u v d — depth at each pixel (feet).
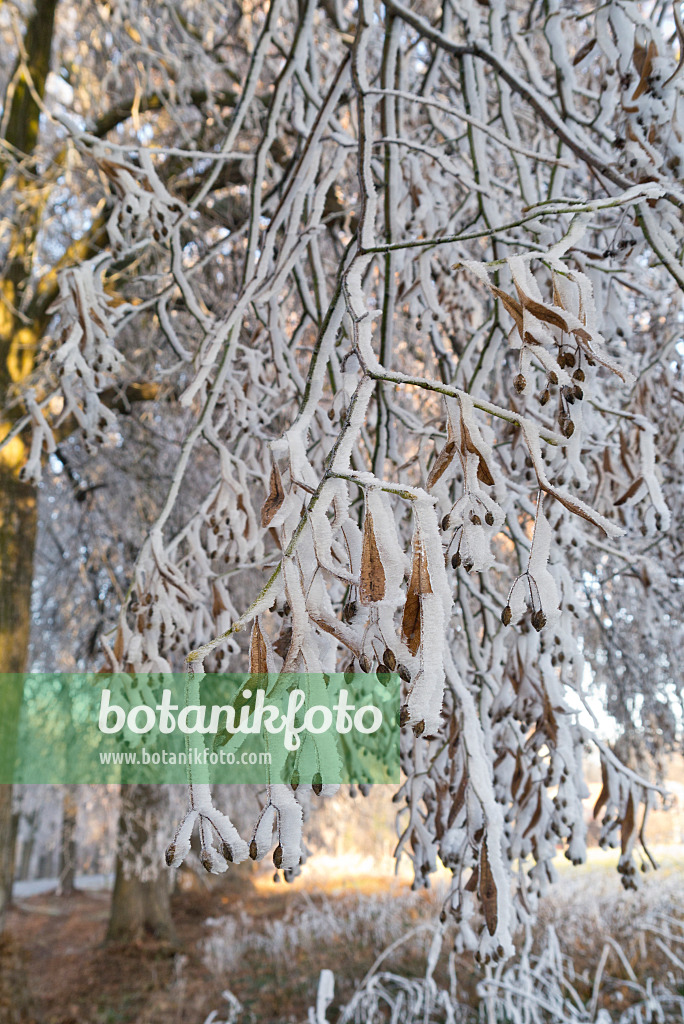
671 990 9.48
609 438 3.59
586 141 2.69
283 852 1.21
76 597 11.31
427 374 6.10
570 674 2.82
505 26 4.77
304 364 6.03
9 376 8.74
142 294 8.61
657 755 8.17
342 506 1.38
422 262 3.15
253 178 3.14
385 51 3.00
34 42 8.93
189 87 7.21
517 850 2.82
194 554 3.07
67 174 7.55
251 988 11.11
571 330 1.40
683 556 4.13
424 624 1.14
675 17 2.16
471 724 2.18
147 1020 10.11
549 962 6.91
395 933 11.89
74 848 19.79
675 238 2.38
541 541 1.33
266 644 1.29
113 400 8.43
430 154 2.54
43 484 10.25
